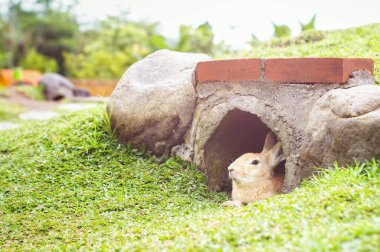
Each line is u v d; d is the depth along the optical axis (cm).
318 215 76
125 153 138
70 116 176
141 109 136
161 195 118
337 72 103
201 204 113
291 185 107
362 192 81
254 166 111
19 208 116
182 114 132
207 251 68
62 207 115
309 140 102
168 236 82
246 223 77
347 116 95
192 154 131
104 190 121
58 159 137
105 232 97
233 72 119
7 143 167
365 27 193
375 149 92
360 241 59
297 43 199
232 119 126
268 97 113
